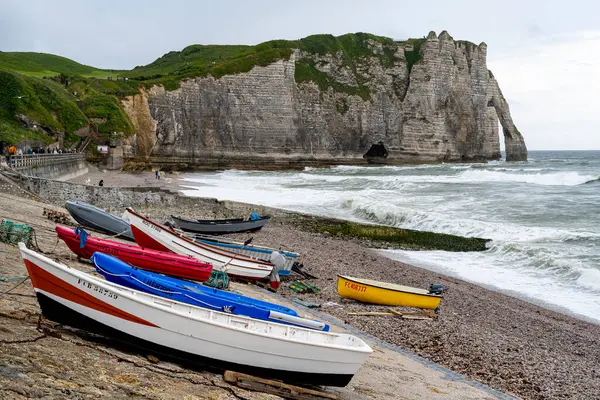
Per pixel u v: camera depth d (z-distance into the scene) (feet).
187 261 48.88
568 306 69.00
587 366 47.09
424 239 107.24
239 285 61.00
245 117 340.80
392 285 63.41
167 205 126.21
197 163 319.68
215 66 345.31
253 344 28.86
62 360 24.43
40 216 71.72
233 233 104.37
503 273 85.30
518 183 214.07
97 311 28.25
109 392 22.71
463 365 43.24
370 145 402.52
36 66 405.80
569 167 347.77
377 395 32.53
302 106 370.94
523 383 40.86
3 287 33.09
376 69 423.64
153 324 28.25
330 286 67.77
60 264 28.73
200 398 25.00
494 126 461.37
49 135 208.13
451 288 73.87
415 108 418.51
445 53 427.74
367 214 133.08
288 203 151.33
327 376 30.30
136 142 280.72
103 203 120.06
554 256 90.48
